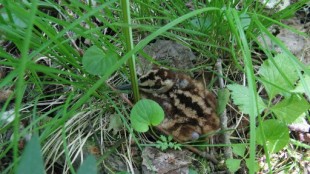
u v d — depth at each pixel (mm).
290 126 384
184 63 427
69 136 374
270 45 447
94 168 163
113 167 357
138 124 346
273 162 366
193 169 360
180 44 434
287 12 398
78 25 343
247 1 390
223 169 363
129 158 361
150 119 346
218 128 369
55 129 344
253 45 438
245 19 404
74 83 356
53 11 460
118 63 272
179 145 363
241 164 362
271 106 391
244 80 408
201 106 370
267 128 340
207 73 421
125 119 377
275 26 463
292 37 455
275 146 345
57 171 364
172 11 412
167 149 366
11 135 377
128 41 329
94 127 381
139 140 372
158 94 381
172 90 381
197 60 430
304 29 465
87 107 393
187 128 363
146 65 426
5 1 286
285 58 365
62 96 405
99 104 391
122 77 410
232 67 422
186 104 373
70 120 380
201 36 420
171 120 368
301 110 348
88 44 439
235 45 424
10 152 371
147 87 379
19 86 218
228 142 369
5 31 307
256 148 370
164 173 354
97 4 463
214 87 411
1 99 402
